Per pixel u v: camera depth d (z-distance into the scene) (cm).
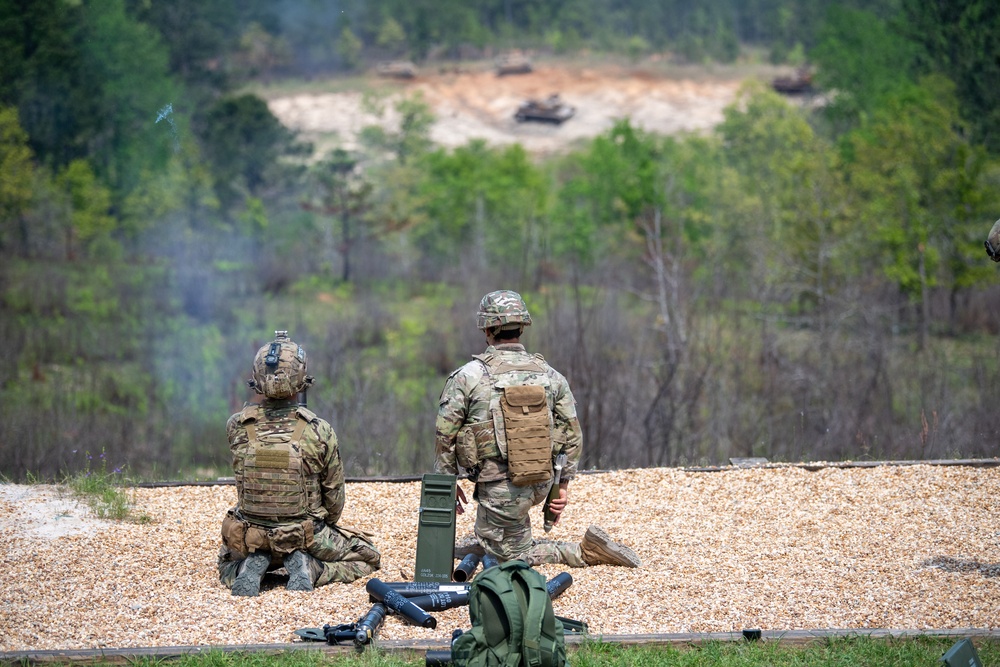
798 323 7812
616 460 4203
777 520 2094
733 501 2228
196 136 15175
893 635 1493
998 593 1664
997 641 1479
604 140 13875
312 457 1725
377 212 14588
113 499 2214
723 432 4850
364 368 7831
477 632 1216
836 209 8975
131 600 1667
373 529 2098
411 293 12075
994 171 9856
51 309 9900
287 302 11281
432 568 1703
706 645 1473
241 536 1714
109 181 13712
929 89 12312
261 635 1540
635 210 11781
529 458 1717
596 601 1656
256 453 1706
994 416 4881
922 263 8806
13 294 10206
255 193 15225
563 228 13262
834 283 8488
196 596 1688
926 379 5581
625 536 2014
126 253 13012
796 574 1777
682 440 4716
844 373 5956
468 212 14350
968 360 7338
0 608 1627
